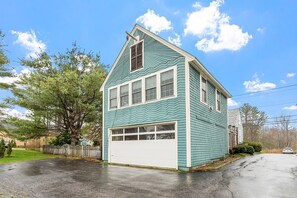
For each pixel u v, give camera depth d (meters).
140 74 13.32
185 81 10.91
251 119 48.69
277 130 51.25
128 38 14.60
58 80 19.48
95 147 17.42
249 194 6.02
